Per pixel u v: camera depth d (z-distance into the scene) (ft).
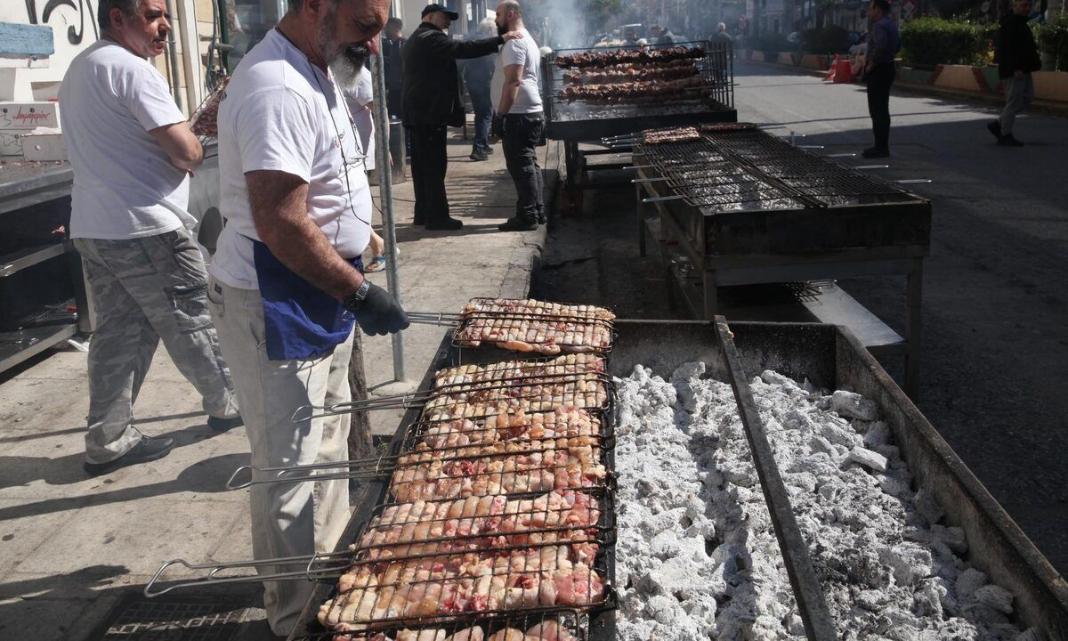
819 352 11.69
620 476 9.36
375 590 6.31
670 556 8.00
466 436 8.40
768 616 7.10
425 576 6.39
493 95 28.53
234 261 8.35
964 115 55.26
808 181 17.34
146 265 12.37
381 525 6.99
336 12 7.78
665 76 34.27
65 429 14.39
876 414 10.22
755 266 14.55
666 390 11.34
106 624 9.79
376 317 8.38
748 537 8.18
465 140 49.85
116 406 12.69
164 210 12.40
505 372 10.00
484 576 6.29
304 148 7.84
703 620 7.20
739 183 17.48
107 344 12.53
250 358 8.63
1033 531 11.73
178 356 13.29
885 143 39.91
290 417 8.68
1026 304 20.61
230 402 13.89
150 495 12.30
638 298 22.84
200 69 28.78
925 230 14.40
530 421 8.58
